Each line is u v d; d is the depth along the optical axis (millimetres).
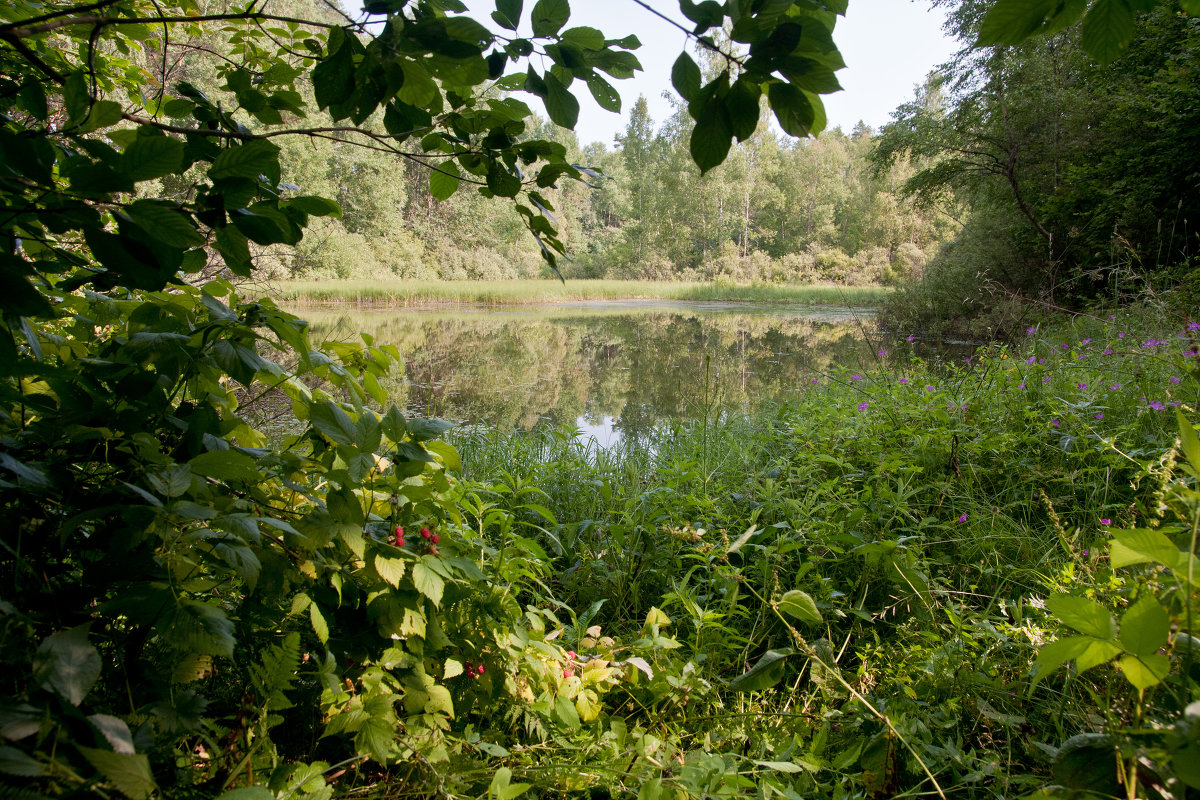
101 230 898
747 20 882
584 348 12031
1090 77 10805
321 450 1379
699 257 46969
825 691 1640
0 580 930
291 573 1138
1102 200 9742
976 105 12906
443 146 1313
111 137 1146
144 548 951
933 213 37781
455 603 1395
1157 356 3801
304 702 1233
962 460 3135
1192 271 5883
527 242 42094
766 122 43969
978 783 1413
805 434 3639
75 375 1115
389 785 1217
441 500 1472
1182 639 916
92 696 960
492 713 1487
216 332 1245
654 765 1296
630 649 1794
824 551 2375
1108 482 2662
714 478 3363
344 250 26531
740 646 2029
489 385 8117
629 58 1076
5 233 969
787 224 50250
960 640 1775
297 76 1510
